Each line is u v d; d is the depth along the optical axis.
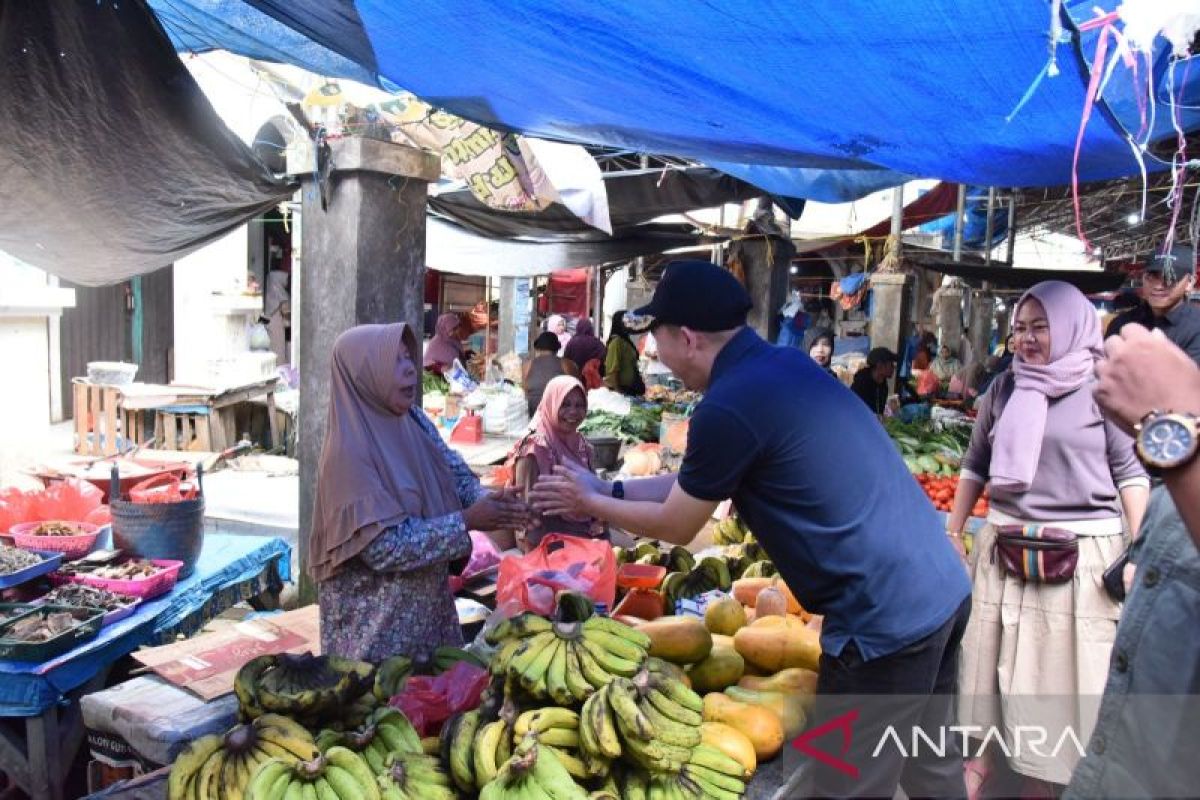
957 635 2.24
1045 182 4.47
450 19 2.59
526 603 3.01
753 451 2.14
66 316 9.20
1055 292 3.12
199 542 4.21
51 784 3.21
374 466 2.76
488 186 5.07
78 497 4.46
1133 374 1.22
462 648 2.95
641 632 2.53
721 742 2.37
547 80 3.17
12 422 5.90
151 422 7.77
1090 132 3.34
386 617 2.79
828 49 2.58
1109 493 3.04
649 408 9.51
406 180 4.69
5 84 3.02
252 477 6.77
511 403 8.83
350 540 2.69
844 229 11.93
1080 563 3.04
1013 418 3.13
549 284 18.75
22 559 3.75
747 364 2.27
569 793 1.96
